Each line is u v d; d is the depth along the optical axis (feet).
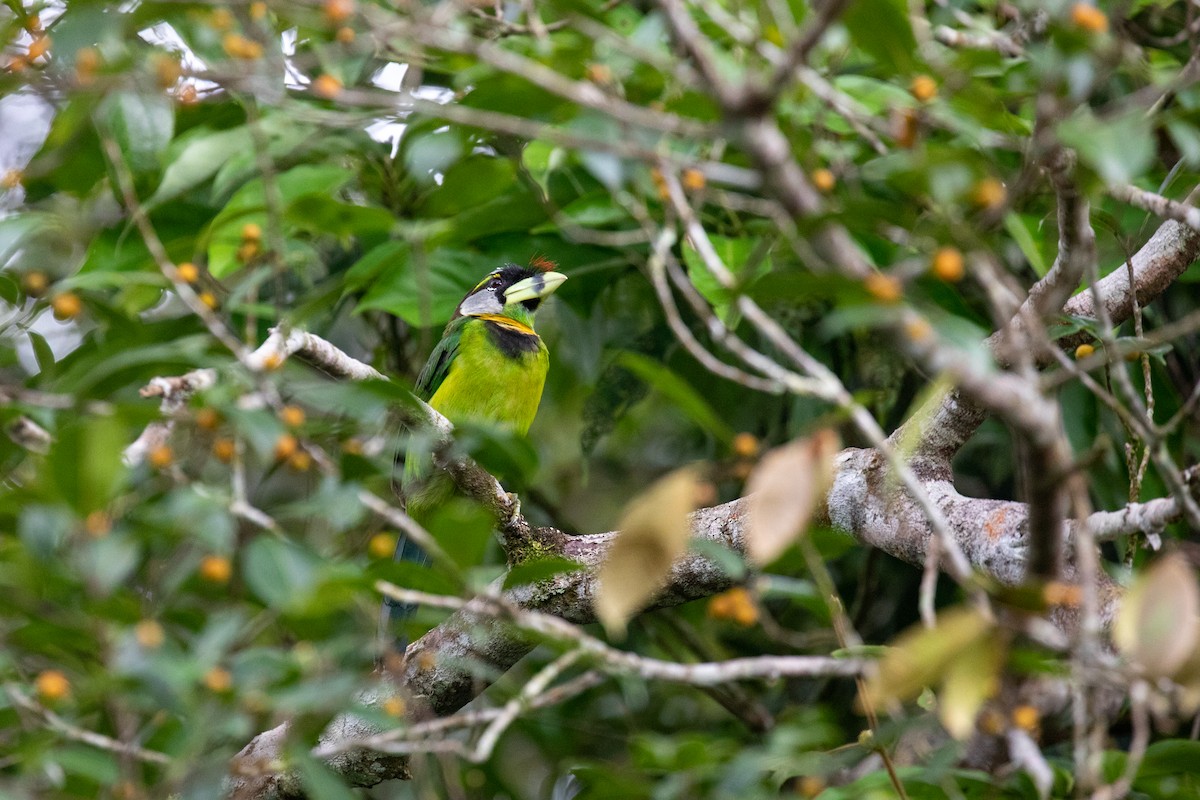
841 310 13.84
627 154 14.39
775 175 13.02
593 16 21.62
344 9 14.58
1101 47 15.34
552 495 40.29
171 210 30.55
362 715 18.75
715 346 33.86
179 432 21.27
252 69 16.87
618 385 34.45
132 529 17.67
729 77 21.13
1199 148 15.89
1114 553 32.17
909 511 23.20
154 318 34.32
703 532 24.47
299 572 16.53
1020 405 13.20
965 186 14.89
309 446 20.62
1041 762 14.83
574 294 32.78
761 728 34.60
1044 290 19.42
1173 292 33.65
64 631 20.42
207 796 17.29
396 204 31.07
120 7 21.49
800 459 12.03
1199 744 20.85
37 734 18.39
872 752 22.13
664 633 36.32
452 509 18.51
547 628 16.43
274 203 19.98
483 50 14.33
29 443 18.80
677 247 32.99
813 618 36.70
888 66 18.93
